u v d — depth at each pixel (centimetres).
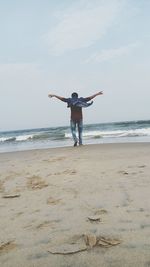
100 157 620
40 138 2084
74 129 965
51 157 689
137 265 165
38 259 183
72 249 191
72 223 240
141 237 202
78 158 629
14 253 194
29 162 629
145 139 1287
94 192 329
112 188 339
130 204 276
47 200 316
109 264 169
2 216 276
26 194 350
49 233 223
